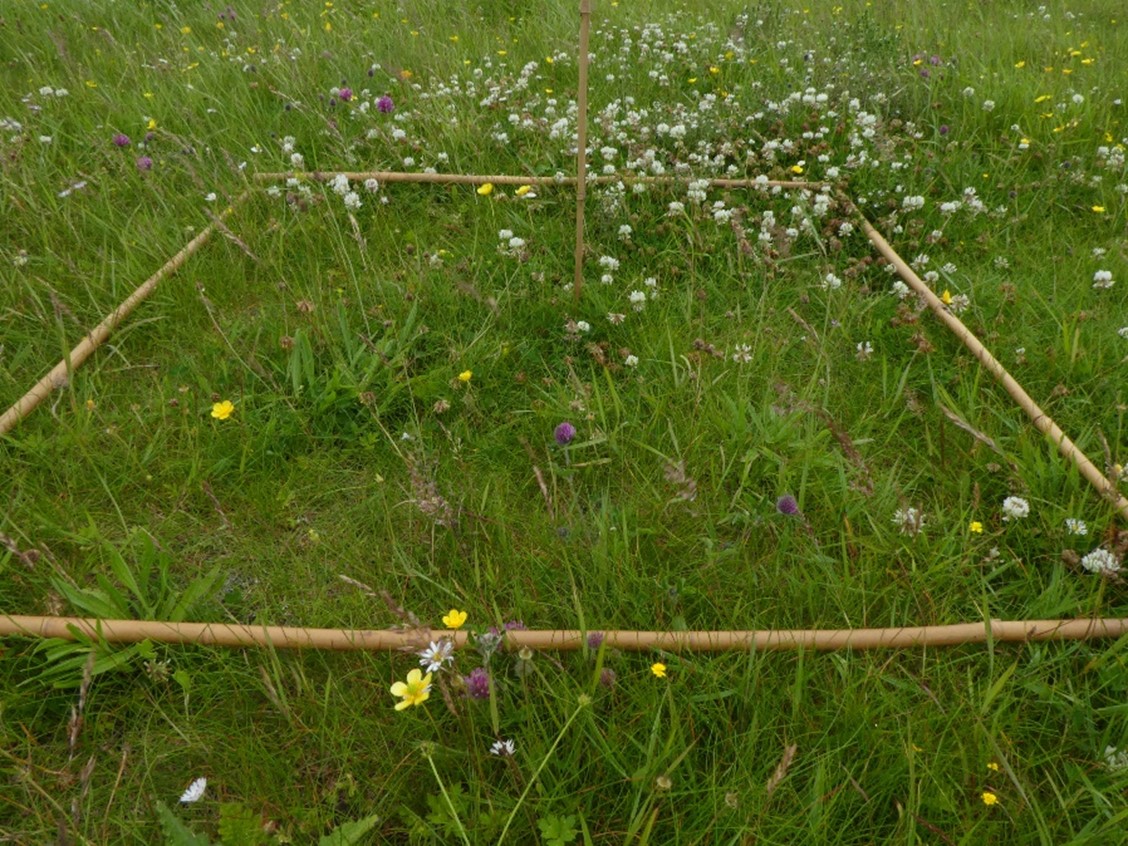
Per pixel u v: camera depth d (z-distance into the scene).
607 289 3.36
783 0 6.98
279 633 1.98
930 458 2.62
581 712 1.79
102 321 3.10
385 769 1.80
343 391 2.82
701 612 2.11
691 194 3.67
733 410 2.62
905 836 1.65
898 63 5.29
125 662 1.95
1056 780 1.79
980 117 4.73
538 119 4.57
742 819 1.66
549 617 2.13
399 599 2.18
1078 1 7.53
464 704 1.83
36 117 4.61
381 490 2.45
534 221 3.84
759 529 2.35
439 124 4.52
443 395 2.83
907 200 3.71
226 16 6.07
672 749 1.76
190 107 4.72
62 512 2.37
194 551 2.36
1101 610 2.13
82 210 3.73
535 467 2.22
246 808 1.73
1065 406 2.78
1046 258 3.61
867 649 2.00
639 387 2.79
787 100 4.66
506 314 3.19
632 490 2.53
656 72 5.33
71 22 6.16
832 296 3.30
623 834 1.68
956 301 3.16
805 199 3.77
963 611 2.17
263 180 4.06
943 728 1.85
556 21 6.44
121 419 2.73
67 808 1.75
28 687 1.97
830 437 2.64
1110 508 2.25
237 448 2.62
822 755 1.79
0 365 2.87
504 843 1.65
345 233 3.66
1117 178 4.20
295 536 2.41
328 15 6.46
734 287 3.45
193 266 3.44
